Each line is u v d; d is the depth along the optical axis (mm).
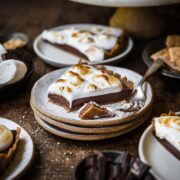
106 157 608
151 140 667
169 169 630
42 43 943
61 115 712
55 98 734
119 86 743
